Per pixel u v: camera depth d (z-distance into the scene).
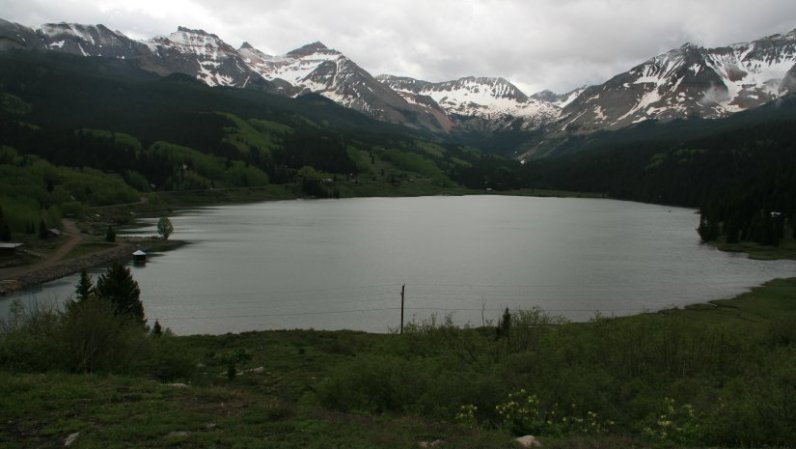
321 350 53.12
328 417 21.36
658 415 24.27
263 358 48.81
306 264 114.19
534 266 114.06
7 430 19.23
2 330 38.78
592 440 19.61
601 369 31.20
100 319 30.80
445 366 34.16
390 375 27.48
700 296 89.06
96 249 125.69
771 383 25.88
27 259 110.75
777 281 101.12
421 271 107.81
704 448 19.31
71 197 197.00
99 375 28.69
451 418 23.94
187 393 24.06
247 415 20.89
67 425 19.52
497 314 77.50
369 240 151.12
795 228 154.62
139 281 96.81
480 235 164.88
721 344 35.03
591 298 87.25
